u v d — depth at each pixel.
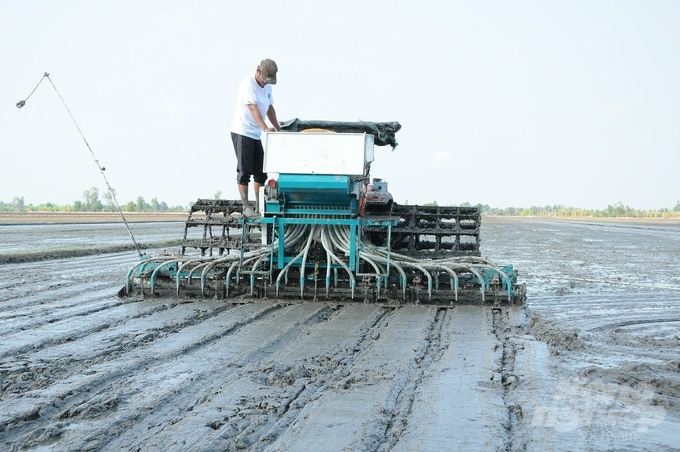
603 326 10.30
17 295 12.47
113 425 5.32
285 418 5.52
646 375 6.93
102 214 100.88
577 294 14.26
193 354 7.72
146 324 9.41
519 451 4.82
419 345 8.19
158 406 5.81
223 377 6.80
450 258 11.80
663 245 35.03
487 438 5.02
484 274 11.41
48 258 21.41
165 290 11.84
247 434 5.12
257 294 11.62
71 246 26.17
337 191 11.04
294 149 11.04
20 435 5.17
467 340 8.56
